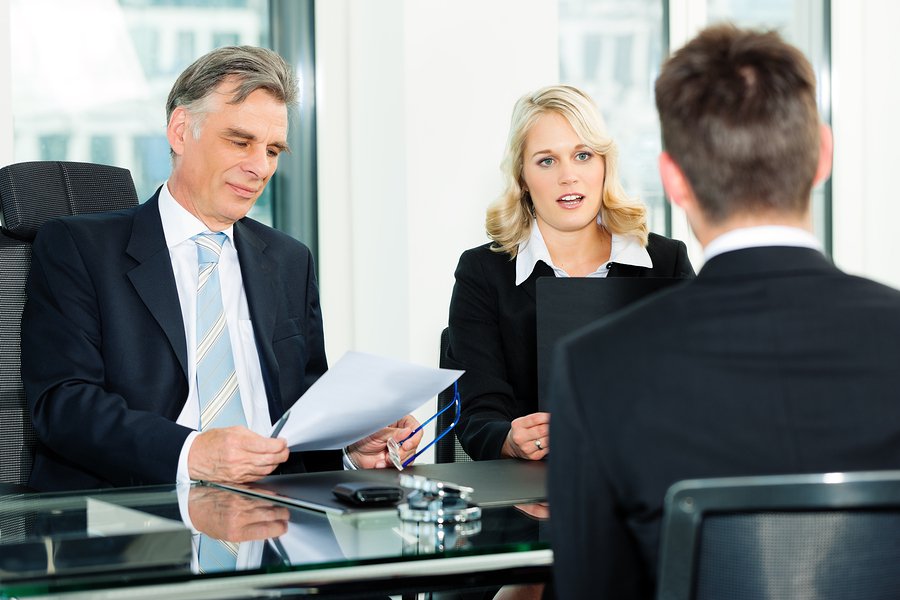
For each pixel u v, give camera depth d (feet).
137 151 11.75
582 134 7.79
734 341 3.22
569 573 3.29
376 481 5.75
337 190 12.35
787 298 3.29
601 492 3.20
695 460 3.11
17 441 7.23
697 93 3.51
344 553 4.17
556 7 11.87
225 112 7.10
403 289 11.52
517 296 7.94
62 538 4.19
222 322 7.22
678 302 3.35
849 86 14.33
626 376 3.23
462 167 11.57
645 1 13.56
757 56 3.53
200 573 3.92
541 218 8.07
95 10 11.53
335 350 12.41
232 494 5.47
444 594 6.66
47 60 11.37
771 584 2.99
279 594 4.04
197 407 7.01
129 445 6.23
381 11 11.76
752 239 3.43
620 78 13.52
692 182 3.54
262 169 7.25
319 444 6.11
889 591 3.00
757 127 3.41
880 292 3.35
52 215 7.66
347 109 12.33
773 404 3.14
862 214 14.39
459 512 4.80
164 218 7.34
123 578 3.86
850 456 3.10
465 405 7.72
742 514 2.98
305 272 7.85
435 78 11.46
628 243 8.04
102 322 6.94
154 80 11.78
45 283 7.03
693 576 2.99
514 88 11.75
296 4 12.24
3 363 7.22
